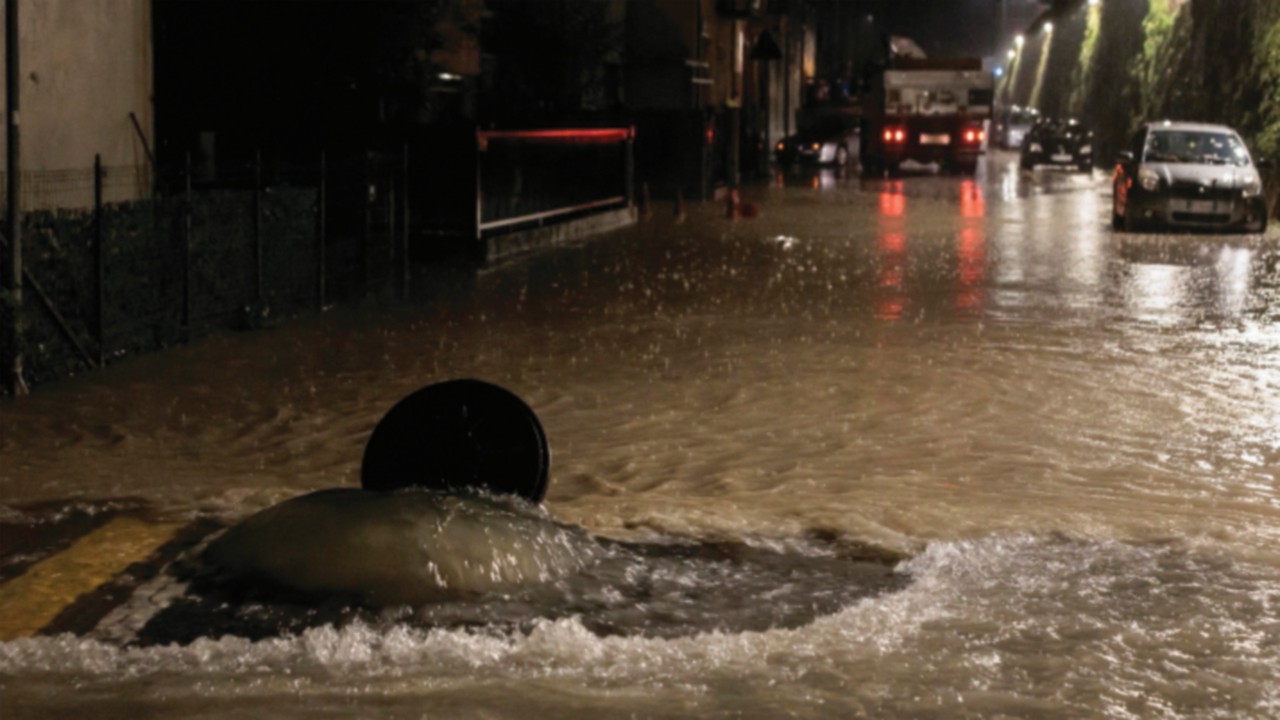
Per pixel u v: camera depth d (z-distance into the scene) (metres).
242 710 4.41
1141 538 6.68
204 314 13.46
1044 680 4.75
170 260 12.84
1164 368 11.78
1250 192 25.64
